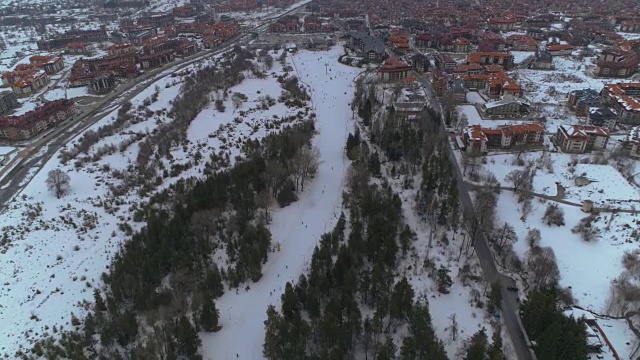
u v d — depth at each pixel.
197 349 145.50
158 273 172.00
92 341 149.25
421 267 180.75
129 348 146.50
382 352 129.12
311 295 153.88
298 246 197.25
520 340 148.00
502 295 166.62
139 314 158.50
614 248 188.25
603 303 161.62
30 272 185.25
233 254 187.00
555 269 168.88
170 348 139.75
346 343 137.50
